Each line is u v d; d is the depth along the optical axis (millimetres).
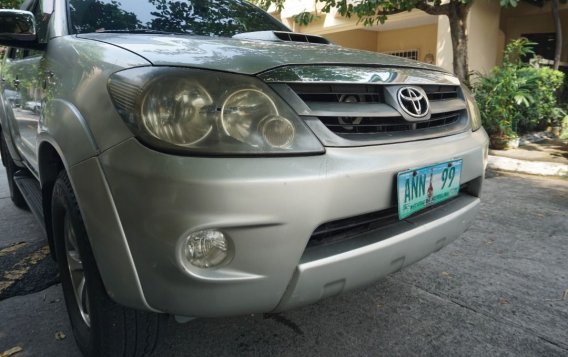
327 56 1964
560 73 7227
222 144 1440
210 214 1399
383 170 1711
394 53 11539
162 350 2129
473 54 8156
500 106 6652
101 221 1541
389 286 2756
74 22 2383
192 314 1519
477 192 2383
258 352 2119
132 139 1458
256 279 1503
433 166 1942
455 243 3432
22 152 3217
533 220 3932
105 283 1604
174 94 1443
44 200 2229
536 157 6297
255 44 2068
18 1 7715
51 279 2820
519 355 2096
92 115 1616
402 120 1915
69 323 2338
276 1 7609
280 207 1470
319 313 2455
